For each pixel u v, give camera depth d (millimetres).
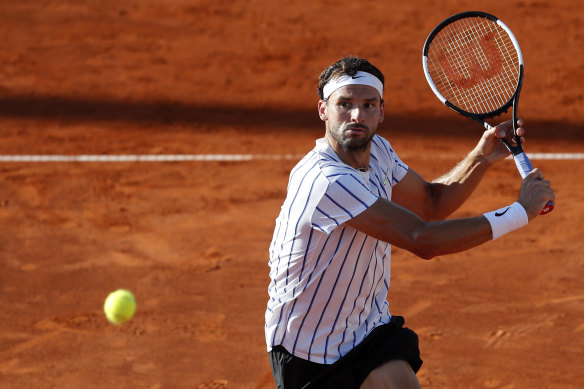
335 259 13492
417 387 13805
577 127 43969
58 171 38031
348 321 14031
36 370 21531
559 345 22344
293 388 14266
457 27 23984
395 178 15969
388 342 14117
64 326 23969
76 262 28609
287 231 13711
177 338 23156
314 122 45469
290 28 63688
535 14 66125
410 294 25641
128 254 29250
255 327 23797
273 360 14438
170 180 36938
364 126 13656
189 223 32094
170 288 26453
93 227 31750
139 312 24812
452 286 26172
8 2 69688
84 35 61844
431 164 38719
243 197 34812
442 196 16500
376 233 13211
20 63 55500
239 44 60062
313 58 57000
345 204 13156
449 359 21688
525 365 21328
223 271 27750
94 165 38875
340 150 14047
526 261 28000
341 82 13625
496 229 13148
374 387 13836
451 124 44875
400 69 54594
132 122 45500
